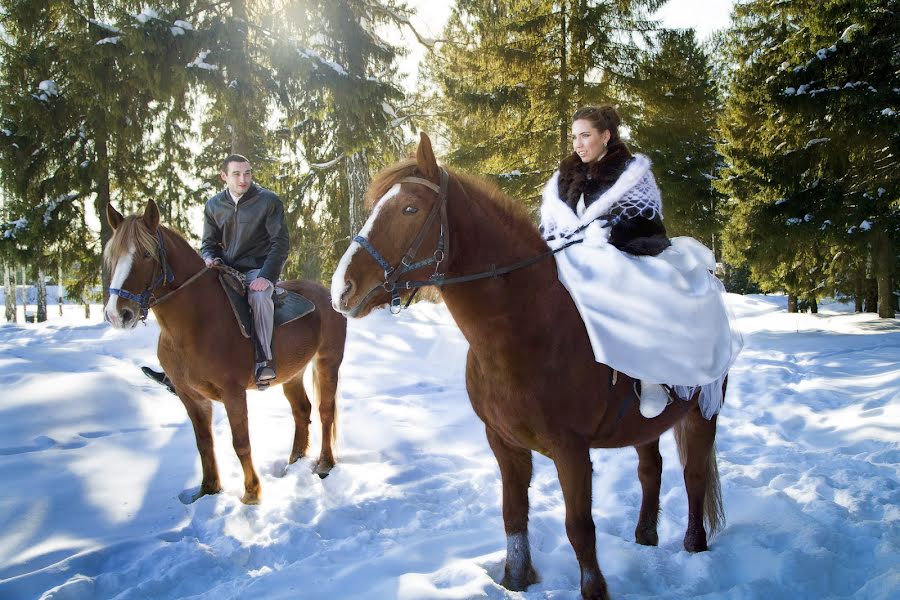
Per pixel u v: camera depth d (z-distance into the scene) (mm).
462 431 5688
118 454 4660
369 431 5688
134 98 12547
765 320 18672
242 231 4527
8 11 13461
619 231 2650
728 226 16969
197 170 18172
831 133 12539
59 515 3604
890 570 2537
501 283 2453
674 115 15281
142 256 3732
